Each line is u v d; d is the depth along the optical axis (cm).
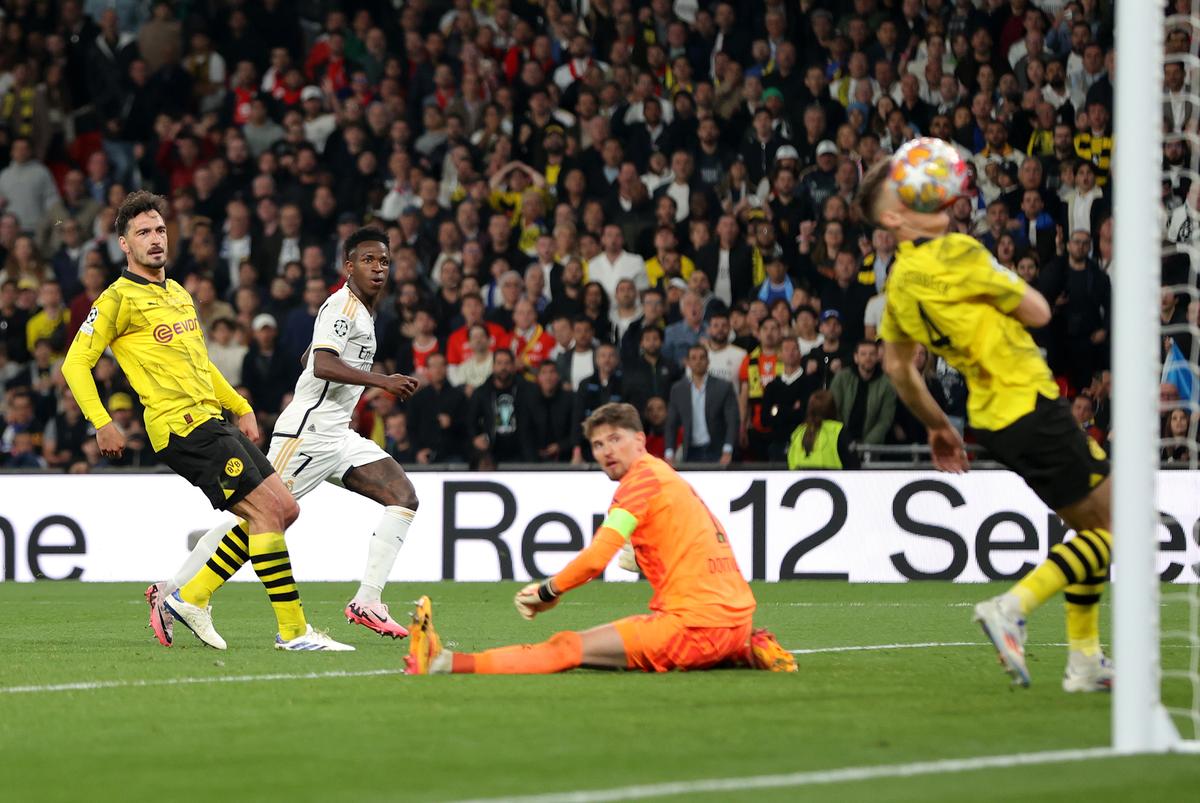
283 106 4566
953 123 3975
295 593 1828
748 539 3209
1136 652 1055
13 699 1345
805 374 3506
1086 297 3594
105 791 923
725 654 1494
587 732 1127
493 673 1467
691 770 976
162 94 4600
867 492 3173
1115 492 1084
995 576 3122
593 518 3212
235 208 4184
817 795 893
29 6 4722
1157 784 928
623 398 3544
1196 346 3312
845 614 2416
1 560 3356
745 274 3838
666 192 4069
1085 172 3806
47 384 3850
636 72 4384
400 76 4566
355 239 1995
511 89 4391
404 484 2034
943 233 1385
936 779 942
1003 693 1345
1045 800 881
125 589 3105
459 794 901
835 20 4319
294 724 1178
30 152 4397
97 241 4297
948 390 3391
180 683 1457
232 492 1800
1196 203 3466
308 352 2044
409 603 2692
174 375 1794
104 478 3353
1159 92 1119
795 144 4094
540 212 4084
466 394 3603
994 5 4181
